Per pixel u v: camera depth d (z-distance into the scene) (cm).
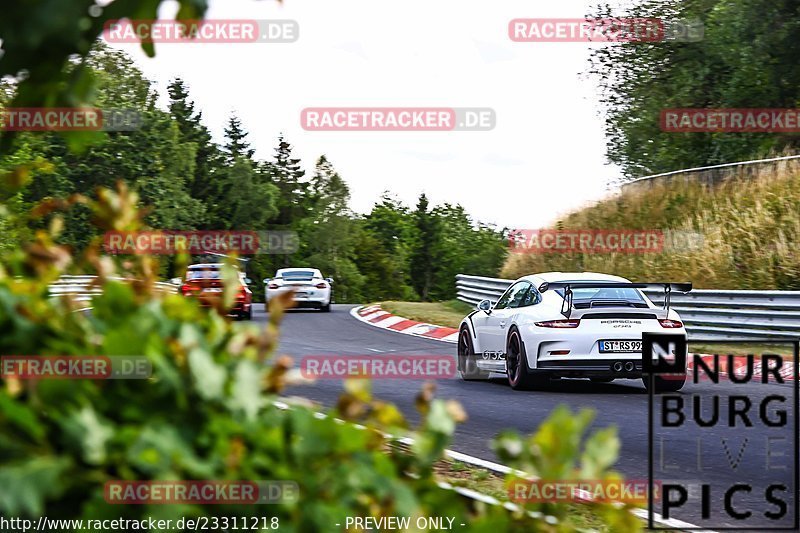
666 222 8662
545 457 660
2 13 490
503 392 3806
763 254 6950
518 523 682
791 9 9375
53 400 569
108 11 539
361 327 7569
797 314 4994
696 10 10369
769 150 9869
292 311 10350
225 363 618
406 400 3500
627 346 3666
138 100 17425
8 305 621
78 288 676
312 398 3425
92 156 15962
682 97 10338
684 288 3684
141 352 583
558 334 3691
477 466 2284
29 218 717
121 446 553
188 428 579
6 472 508
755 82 9881
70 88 581
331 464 605
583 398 3578
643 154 11181
